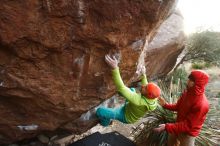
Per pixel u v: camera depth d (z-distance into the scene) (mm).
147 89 3678
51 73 3086
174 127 3877
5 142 3750
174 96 5371
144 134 4969
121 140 4027
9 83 3029
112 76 3340
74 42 2941
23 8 2582
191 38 8000
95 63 3160
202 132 4832
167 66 6586
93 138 3963
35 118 3477
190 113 3840
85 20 2816
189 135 3902
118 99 5684
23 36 2723
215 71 8852
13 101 3260
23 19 2631
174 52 6121
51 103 3318
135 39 3092
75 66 3107
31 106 3324
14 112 3383
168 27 5824
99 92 3453
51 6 2646
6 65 2906
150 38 3701
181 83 6305
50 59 2994
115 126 5395
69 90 3275
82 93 3377
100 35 2936
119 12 2842
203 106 3764
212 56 8133
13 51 2820
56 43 2857
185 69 8492
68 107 3428
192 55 8156
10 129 3533
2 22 2598
